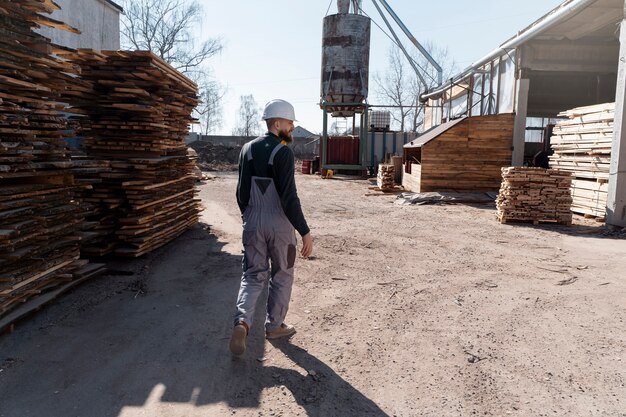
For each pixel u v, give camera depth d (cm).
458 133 1587
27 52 427
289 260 388
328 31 2588
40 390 321
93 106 677
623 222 990
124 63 652
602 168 1088
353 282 593
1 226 400
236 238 859
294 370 357
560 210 1038
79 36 1914
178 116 819
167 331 429
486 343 407
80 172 569
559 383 338
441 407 308
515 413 300
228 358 376
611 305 507
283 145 371
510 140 1596
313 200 1540
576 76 2167
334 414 300
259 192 373
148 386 330
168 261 679
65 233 504
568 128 1225
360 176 2803
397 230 970
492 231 966
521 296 537
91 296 518
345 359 377
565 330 436
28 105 446
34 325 432
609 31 1522
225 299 520
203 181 2264
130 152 689
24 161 440
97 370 352
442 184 1600
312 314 477
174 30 3922
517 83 1602
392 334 427
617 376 347
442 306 503
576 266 677
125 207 657
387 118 3162
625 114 978
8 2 397
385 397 320
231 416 296
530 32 1421
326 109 2750
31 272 437
